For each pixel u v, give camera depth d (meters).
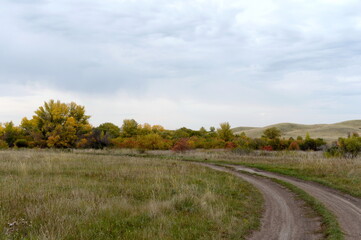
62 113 49.84
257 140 51.22
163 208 9.87
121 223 8.32
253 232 8.23
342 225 8.64
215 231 7.85
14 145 51.66
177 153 39.88
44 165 19.92
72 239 6.90
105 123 73.75
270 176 19.91
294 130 143.12
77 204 9.73
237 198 12.95
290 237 7.77
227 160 30.39
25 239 6.71
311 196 13.05
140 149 42.09
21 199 10.33
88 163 23.08
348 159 25.22
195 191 13.05
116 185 14.21
